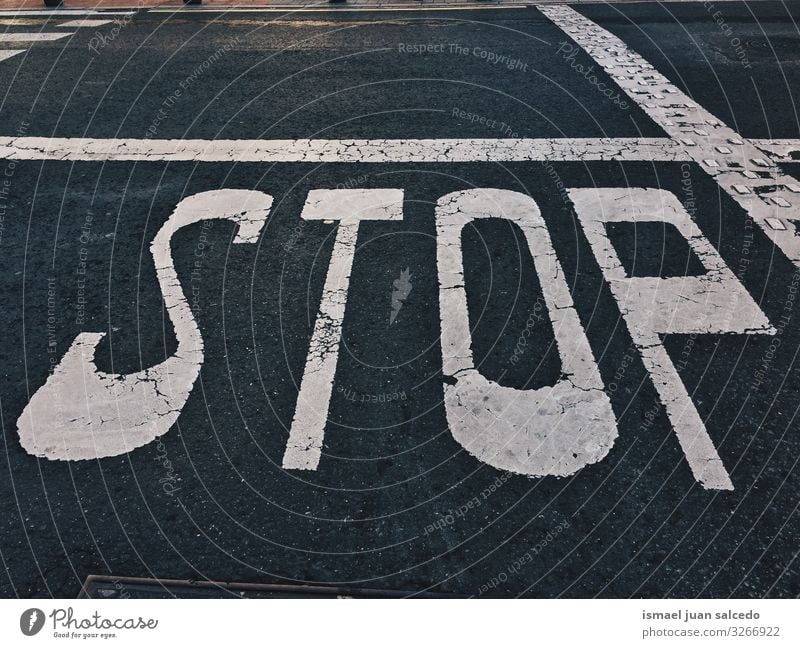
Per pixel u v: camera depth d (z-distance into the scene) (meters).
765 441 2.68
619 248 3.82
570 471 2.57
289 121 5.39
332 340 3.22
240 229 4.04
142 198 4.39
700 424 2.75
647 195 4.32
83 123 5.43
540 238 3.91
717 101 5.65
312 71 6.31
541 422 2.77
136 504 2.49
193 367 3.08
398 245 3.87
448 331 3.26
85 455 2.66
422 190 4.41
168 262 3.77
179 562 2.30
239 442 2.72
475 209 4.19
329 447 2.69
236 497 2.51
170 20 7.95
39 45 7.18
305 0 8.70
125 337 3.26
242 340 3.23
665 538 2.35
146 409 2.87
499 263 3.71
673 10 7.97
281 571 2.27
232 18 7.96
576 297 3.46
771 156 4.80
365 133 5.18
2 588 2.23
